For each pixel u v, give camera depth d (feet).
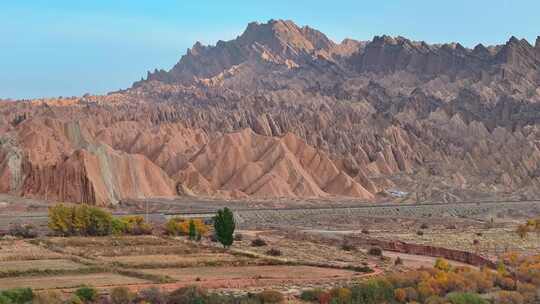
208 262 438.40
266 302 325.62
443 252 536.01
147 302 313.12
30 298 313.94
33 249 472.03
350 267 436.35
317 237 615.57
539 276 396.16
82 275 386.73
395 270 432.25
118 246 497.87
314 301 334.44
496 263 468.75
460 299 336.70
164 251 480.64
